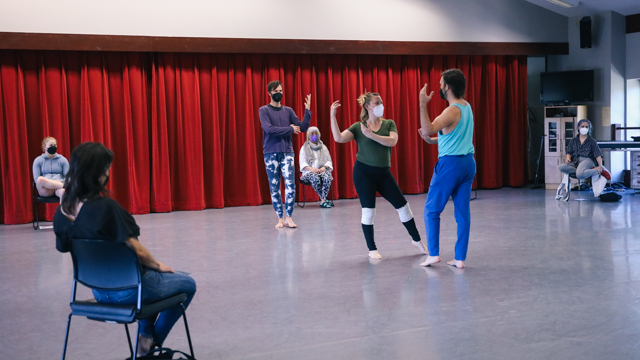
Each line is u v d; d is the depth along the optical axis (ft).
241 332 9.27
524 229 18.24
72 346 8.84
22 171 23.95
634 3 29.43
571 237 16.66
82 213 6.85
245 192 27.45
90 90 24.85
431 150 30.76
